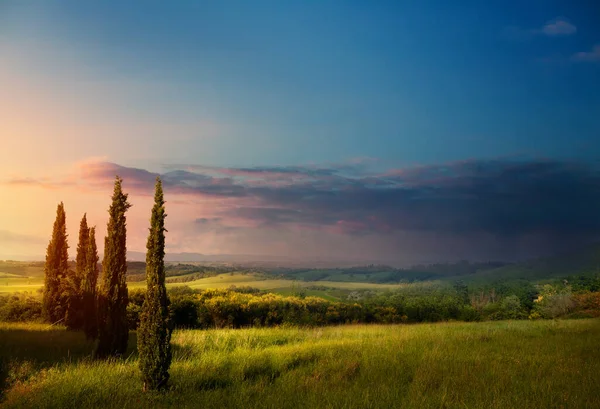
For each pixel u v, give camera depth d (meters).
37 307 27.36
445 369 12.52
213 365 12.85
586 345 16.64
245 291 45.84
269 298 31.80
